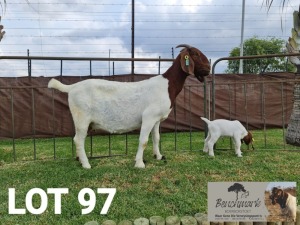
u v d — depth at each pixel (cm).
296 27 513
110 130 398
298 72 512
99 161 430
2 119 682
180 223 261
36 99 694
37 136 700
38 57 445
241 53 1510
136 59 470
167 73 404
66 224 277
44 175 375
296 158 436
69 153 533
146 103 392
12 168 410
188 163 409
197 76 410
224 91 774
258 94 783
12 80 692
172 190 336
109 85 392
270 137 643
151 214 292
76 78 700
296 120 507
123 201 313
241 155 447
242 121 774
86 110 385
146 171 378
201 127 778
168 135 728
